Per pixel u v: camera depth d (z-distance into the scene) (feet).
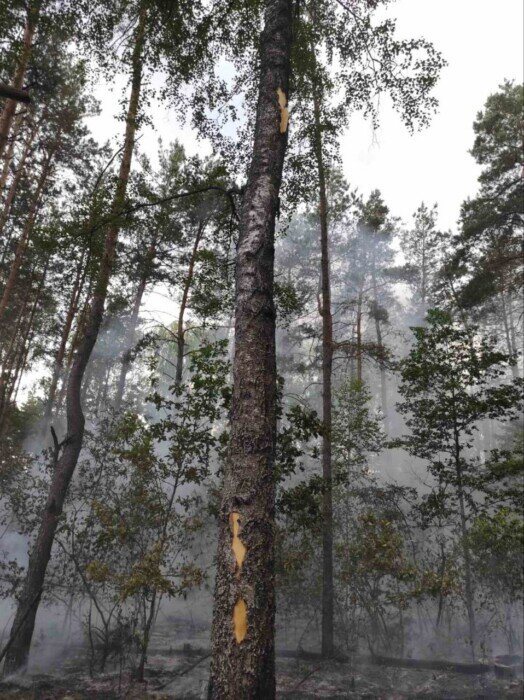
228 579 9.51
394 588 26.07
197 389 21.21
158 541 19.93
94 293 27.04
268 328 12.03
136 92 29.09
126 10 24.36
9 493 32.09
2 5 25.86
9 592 26.58
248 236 12.94
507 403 24.58
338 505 31.17
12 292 49.88
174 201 42.57
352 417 33.04
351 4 22.00
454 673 22.94
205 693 18.30
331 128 25.66
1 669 21.27
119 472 27.22
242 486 10.27
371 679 22.00
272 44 16.12
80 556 24.94
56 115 45.16
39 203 46.88
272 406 11.33
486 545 23.44
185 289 41.09
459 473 25.40
